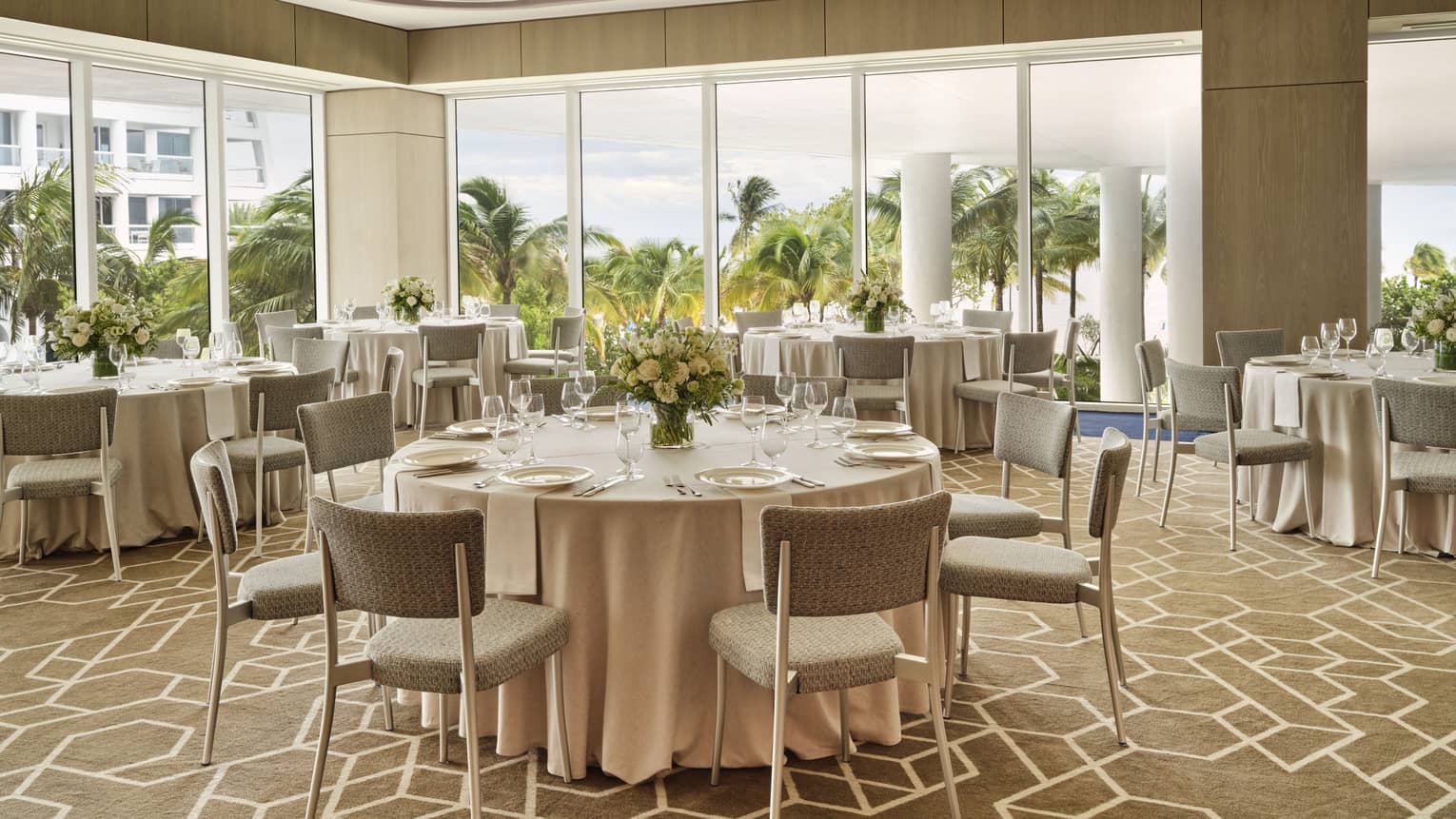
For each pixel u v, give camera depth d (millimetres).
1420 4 8125
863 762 3307
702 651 3184
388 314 9766
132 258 9469
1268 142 8523
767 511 2619
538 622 3033
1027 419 4234
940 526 2771
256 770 3285
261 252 10688
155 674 4066
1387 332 5637
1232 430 5598
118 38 8430
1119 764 3271
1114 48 9336
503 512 3178
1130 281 9898
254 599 3328
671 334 3896
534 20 10453
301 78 10375
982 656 4176
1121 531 6023
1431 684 3844
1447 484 4953
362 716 3693
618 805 3057
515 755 3322
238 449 5797
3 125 8547
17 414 4992
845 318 9266
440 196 11430
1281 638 4328
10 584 5195
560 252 11281
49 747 3451
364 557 2730
